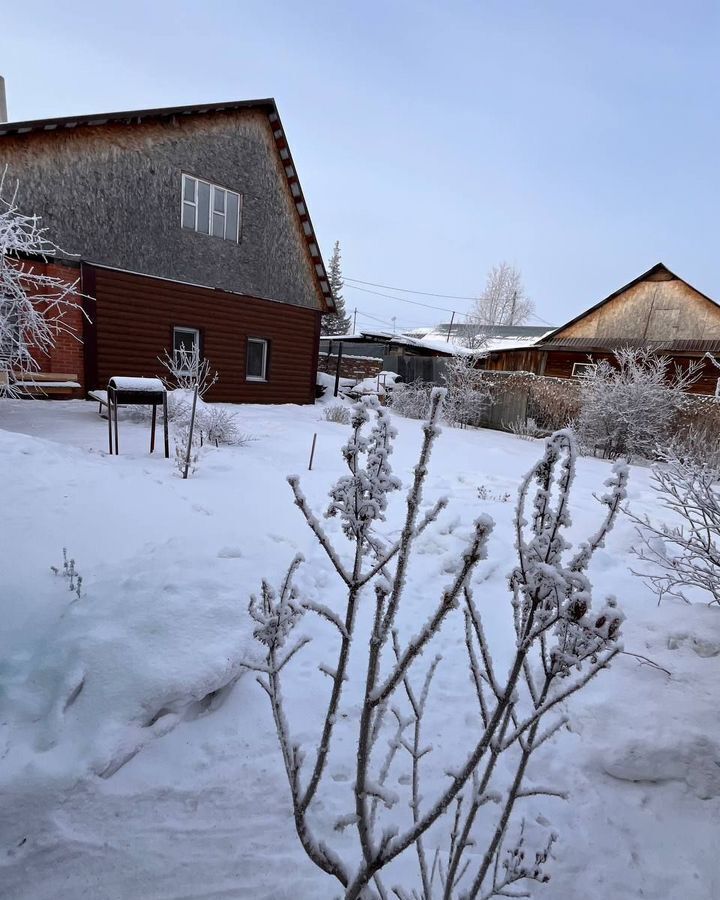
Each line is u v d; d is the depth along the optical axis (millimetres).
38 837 1756
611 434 11391
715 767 2152
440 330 39125
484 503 5324
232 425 8094
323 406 15250
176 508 4238
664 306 19828
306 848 1044
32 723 2078
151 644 2361
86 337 10469
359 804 989
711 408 10742
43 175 9508
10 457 4406
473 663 1320
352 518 1097
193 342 12484
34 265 9672
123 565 3111
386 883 1720
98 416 8898
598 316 21250
